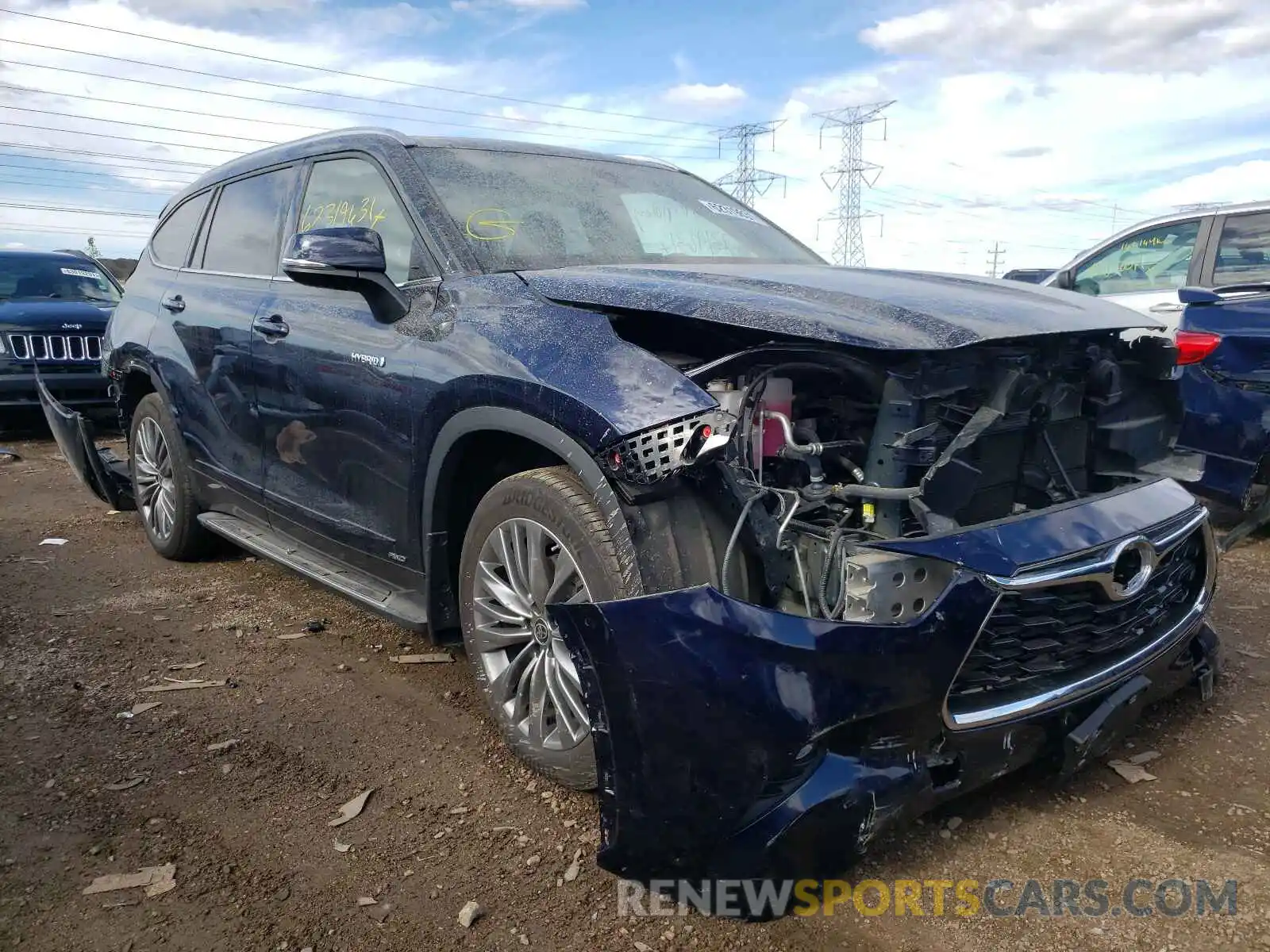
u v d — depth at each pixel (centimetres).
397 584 325
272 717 312
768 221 422
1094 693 238
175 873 229
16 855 235
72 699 324
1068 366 265
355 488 327
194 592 439
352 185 353
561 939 208
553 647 259
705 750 197
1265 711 312
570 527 242
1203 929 211
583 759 252
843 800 198
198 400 421
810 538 219
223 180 451
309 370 337
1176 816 253
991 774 229
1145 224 729
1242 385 482
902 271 307
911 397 219
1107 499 248
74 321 877
